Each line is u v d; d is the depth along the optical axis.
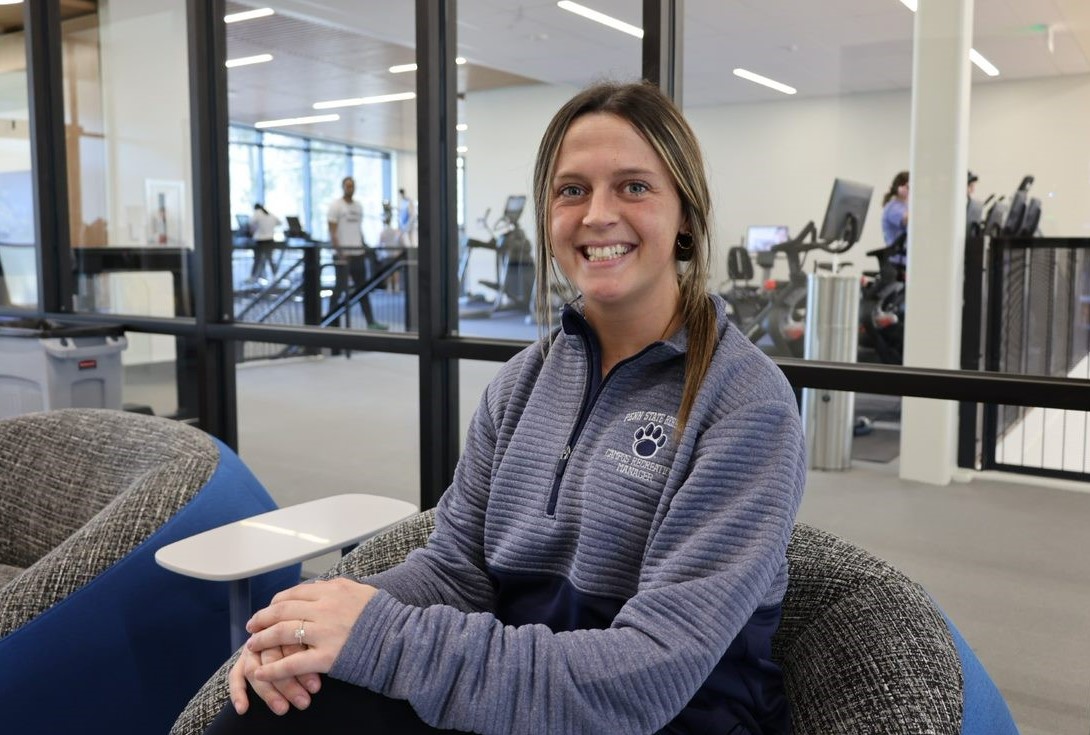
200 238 3.32
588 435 1.08
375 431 4.96
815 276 4.53
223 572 1.38
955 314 3.52
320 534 1.57
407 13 3.59
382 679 0.86
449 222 2.78
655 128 1.04
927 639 1.00
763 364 1.00
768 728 0.99
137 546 1.62
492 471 1.21
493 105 6.12
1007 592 2.89
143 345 4.01
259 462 4.37
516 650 0.85
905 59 3.97
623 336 1.11
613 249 1.04
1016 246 3.40
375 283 3.82
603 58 4.74
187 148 3.95
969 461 4.16
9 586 1.57
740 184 5.14
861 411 5.15
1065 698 2.21
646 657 0.83
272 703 0.88
